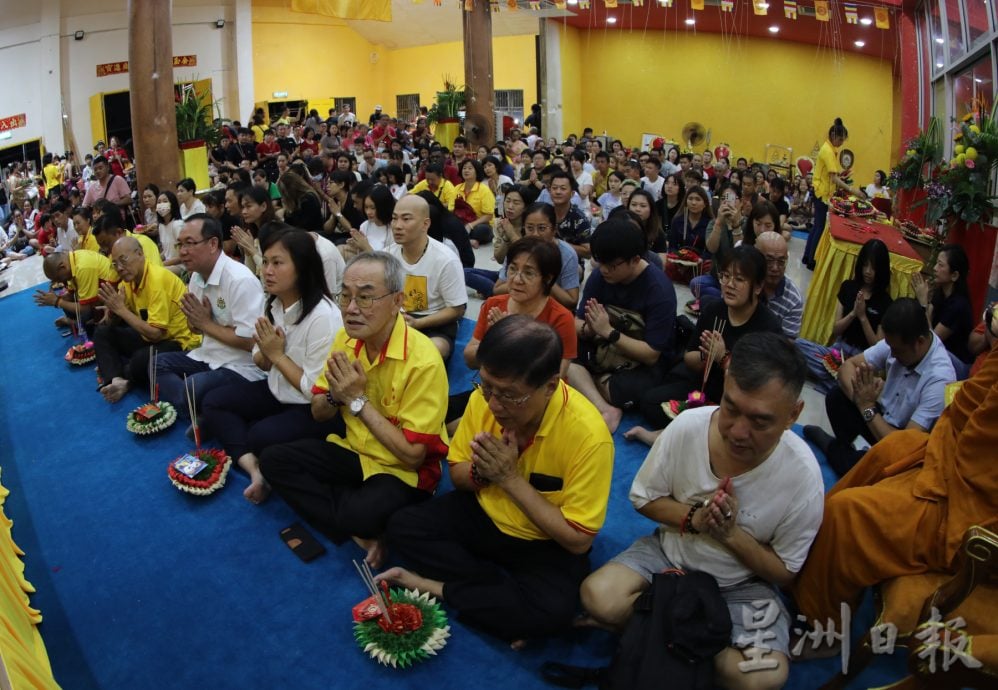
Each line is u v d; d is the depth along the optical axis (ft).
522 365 6.34
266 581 8.51
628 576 6.98
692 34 56.39
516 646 7.30
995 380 6.33
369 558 8.58
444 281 13.19
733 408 5.86
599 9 53.31
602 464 7.02
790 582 6.78
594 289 12.00
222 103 61.00
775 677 6.14
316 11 31.07
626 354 11.48
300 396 10.45
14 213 42.68
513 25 60.08
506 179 29.68
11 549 8.80
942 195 17.17
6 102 61.11
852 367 10.18
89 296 16.46
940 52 29.76
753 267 10.09
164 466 11.13
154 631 7.80
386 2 32.19
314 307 9.90
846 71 51.55
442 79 70.33
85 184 41.45
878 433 9.27
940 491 6.39
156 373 12.28
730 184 22.30
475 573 7.68
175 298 13.41
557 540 7.04
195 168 27.40
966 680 5.62
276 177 35.65
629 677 6.14
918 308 9.12
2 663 5.02
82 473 11.03
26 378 14.92
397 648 7.09
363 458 8.95
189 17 58.70
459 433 7.94
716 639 6.05
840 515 6.61
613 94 60.90
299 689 6.99
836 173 23.91
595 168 33.12
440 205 17.88
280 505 10.02
